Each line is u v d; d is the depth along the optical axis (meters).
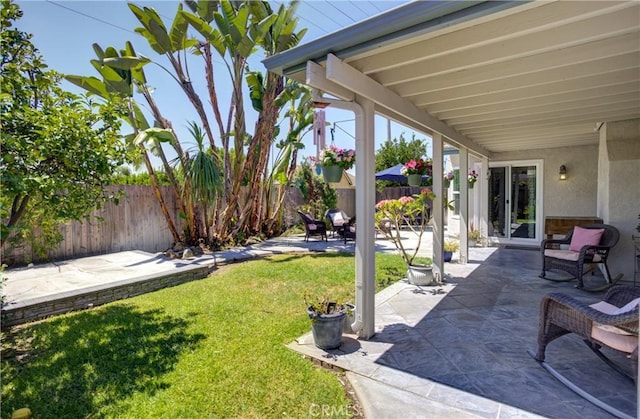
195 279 5.99
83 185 2.96
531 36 2.54
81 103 2.92
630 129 5.36
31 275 5.55
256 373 2.70
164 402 2.34
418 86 3.52
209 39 7.39
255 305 4.33
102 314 4.07
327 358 2.96
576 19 2.11
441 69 2.96
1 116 2.37
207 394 2.43
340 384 2.59
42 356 3.02
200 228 8.56
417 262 7.03
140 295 4.87
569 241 5.86
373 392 2.46
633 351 2.33
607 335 2.44
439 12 2.10
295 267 6.46
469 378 2.65
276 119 9.40
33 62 2.77
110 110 3.01
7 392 2.48
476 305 4.38
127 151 3.19
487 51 2.72
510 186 9.37
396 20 2.22
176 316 3.95
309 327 3.62
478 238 9.25
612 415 2.19
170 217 8.48
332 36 2.51
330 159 4.89
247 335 3.41
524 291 5.01
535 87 3.78
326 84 2.89
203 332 3.48
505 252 8.30
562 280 5.61
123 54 6.95
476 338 3.37
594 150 8.16
